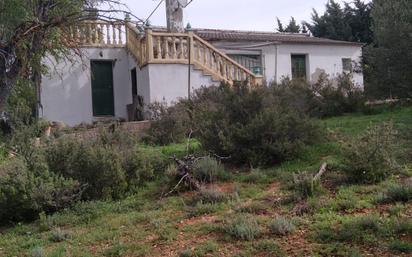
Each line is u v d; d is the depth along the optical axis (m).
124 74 20.55
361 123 12.85
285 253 5.80
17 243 7.48
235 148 10.40
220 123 10.80
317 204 7.19
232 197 8.23
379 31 14.43
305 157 10.19
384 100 15.75
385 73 14.48
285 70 23.52
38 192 8.63
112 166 9.35
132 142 10.94
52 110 19.14
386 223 6.12
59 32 7.63
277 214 7.20
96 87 20.25
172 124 13.92
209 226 7.00
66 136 10.77
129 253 6.46
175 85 17.98
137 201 8.98
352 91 16.16
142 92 18.48
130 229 7.46
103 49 20.25
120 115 20.41
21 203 8.74
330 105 15.55
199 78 18.28
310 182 7.80
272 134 10.30
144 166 9.90
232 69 18.73
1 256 6.98
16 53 6.96
